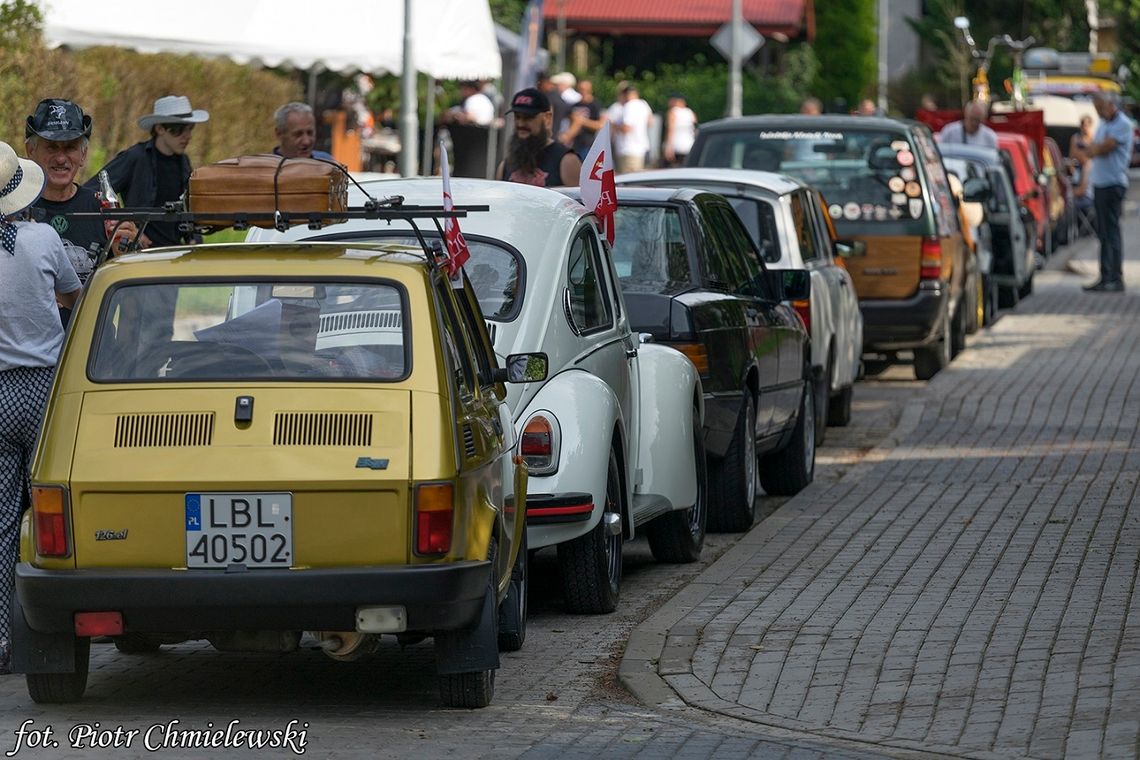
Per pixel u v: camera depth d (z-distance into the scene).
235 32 54.19
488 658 17.84
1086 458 34.53
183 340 17.66
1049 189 86.38
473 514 17.55
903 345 45.94
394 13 56.47
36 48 44.88
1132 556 25.05
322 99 74.56
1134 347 52.41
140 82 52.97
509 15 120.00
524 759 16.44
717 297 27.88
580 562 22.72
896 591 23.28
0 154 20.11
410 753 16.67
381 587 16.80
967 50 146.62
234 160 19.27
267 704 18.81
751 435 28.81
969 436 38.00
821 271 36.97
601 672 20.20
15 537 20.42
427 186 24.64
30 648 17.81
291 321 17.70
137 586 16.80
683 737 17.25
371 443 17.02
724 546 27.77
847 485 32.75
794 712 18.08
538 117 34.88
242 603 16.80
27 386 20.22
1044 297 69.12
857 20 137.00
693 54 139.62
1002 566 24.64
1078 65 128.62
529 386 22.03
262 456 16.92
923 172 44.75
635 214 28.50
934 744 16.75
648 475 24.73
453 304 19.06
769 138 44.84
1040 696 18.05
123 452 17.02
